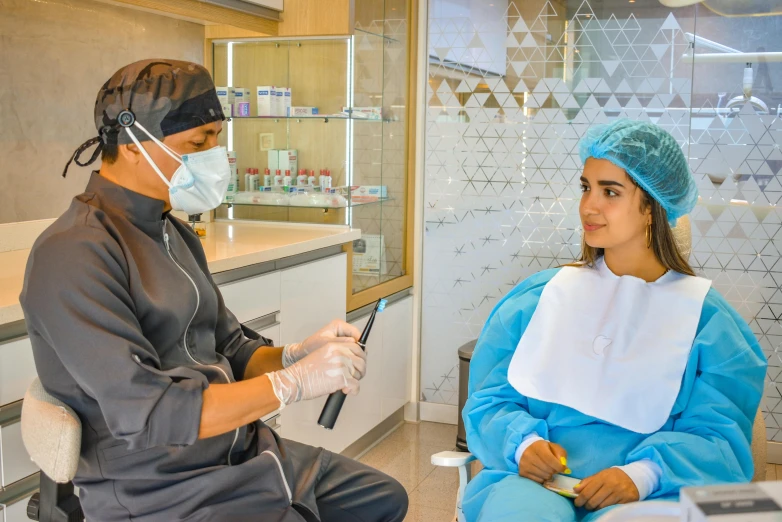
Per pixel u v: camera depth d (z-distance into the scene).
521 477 1.56
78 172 2.65
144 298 1.42
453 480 3.23
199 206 1.58
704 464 1.50
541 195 3.60
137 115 1.44
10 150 2.39
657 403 1.57
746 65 3.26
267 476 1.52
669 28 3.33
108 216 1.44
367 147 3.36
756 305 3.38
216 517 1.42
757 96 3.27
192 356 1.56
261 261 2.54
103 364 1.28
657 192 1.63
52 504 1.47
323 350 1.48
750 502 0.81
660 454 1.50
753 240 3.35
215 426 1.36
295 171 3.32
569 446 1.62
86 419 1.40
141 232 1.48
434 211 3.76
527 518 1.38
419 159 3.73
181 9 2.58
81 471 1.43
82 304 1.29
